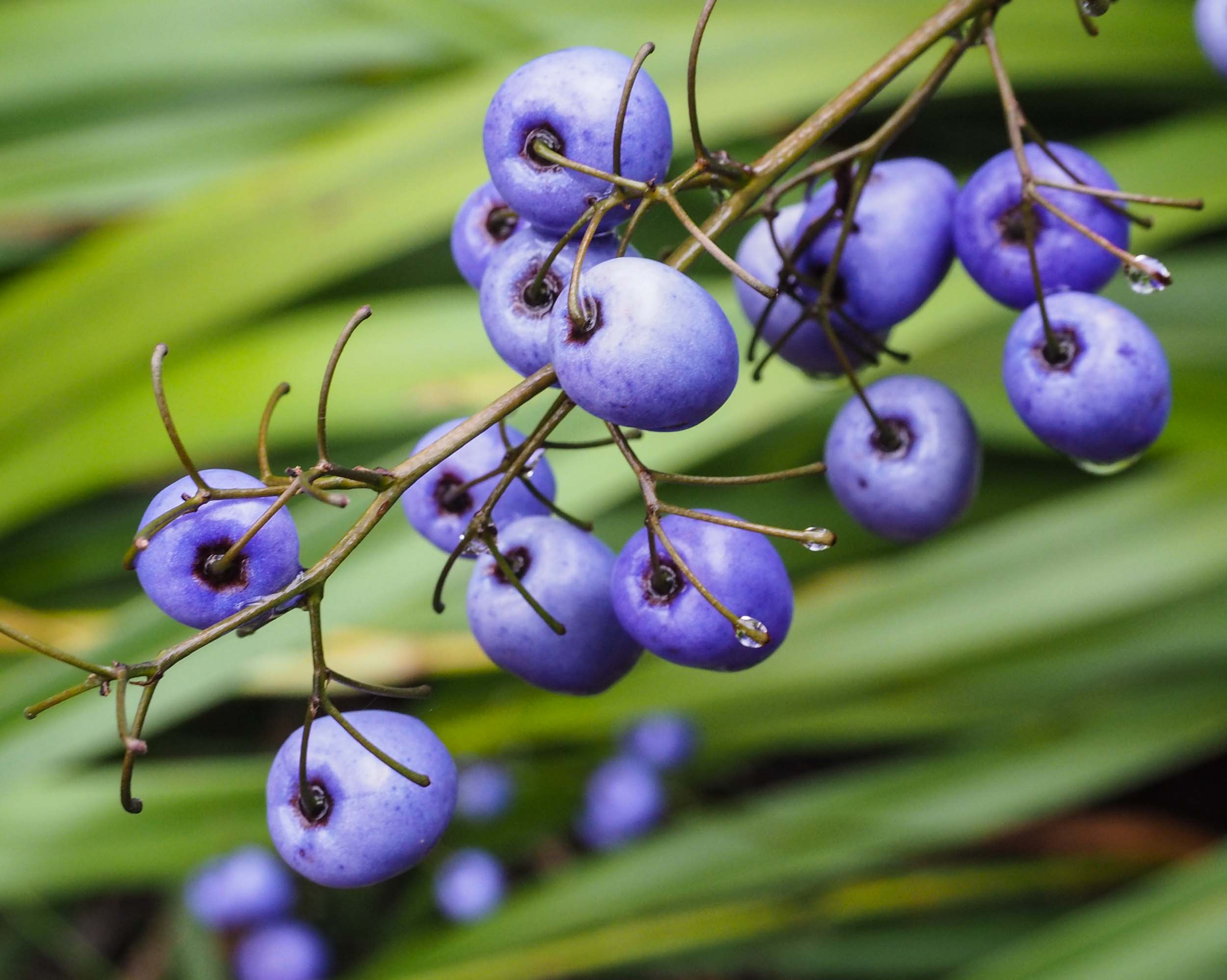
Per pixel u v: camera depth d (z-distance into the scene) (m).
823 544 0.39
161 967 0.64
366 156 0.51
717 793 0.67
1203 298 0.52
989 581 0.53
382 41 0.57
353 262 0.49
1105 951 0.47
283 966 0.62
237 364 0.51
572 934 0.57
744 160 0.58
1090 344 0.40
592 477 0.48
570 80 0.39
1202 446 0.50
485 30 0.54
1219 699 0.54
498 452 0.41
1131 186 0.50
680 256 0.40
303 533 0.48
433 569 0.48
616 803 0.62
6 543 0.59
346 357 0.51
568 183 0.39
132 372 0.50
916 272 0.41
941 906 0.59
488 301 0.39
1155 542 0.52
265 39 0.57
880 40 0.53
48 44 0.57
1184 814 0.61
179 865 0.54
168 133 0.58
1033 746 0.55
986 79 0.53
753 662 0.40
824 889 0.58
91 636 0.51
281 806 0.39
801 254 0.41
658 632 0.39
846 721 0.56
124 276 0.50
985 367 0.53
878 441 0.42
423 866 0.63
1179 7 0.55
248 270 0.50
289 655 0.51
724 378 0.38
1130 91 0.59
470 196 0.41
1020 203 0.41
